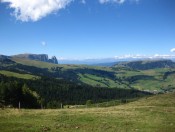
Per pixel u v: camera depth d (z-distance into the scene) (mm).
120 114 50344
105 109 58594
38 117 44188
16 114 45500
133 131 36969
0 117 42281
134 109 58469
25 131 34469
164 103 74812
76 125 39438
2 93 96562
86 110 55938
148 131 37344
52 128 36844
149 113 52406
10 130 34562
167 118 47469
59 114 47625
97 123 41375
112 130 37125
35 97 109562
